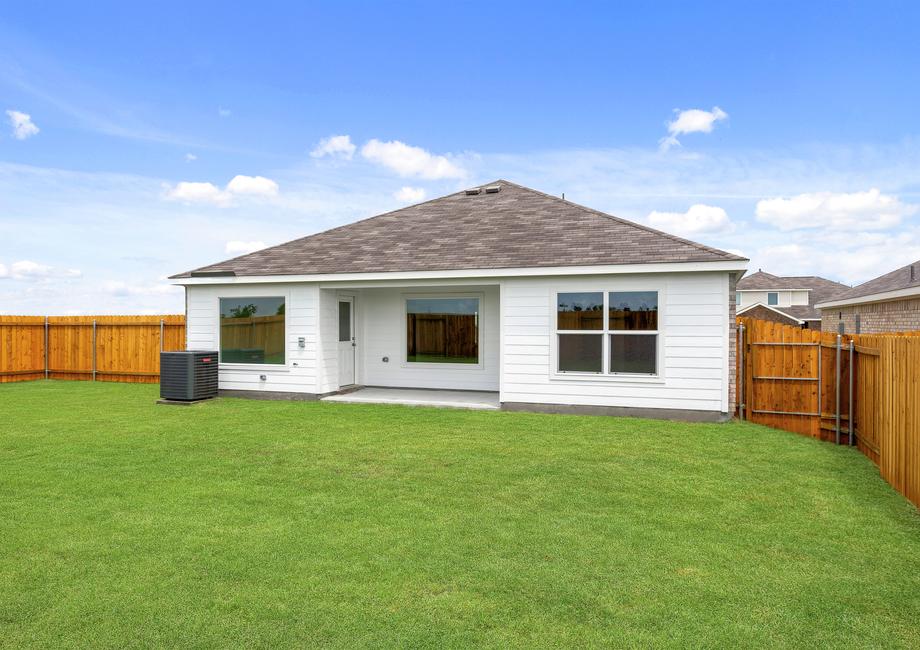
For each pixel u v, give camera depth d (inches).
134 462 277.6
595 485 241.6
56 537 181.0
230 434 345.7
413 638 125.1
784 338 374.9
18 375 691.4
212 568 159.0
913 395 221.3
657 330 406.9
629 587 149.7
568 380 426.3
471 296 530.3
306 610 136.8
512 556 168.2
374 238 542.3
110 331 690.8
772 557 169.6
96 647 121.6
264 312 509.7
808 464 282.7
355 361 559.8
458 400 478.0
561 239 465.4
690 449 310.7
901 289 695.1
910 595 146.8
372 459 284.0
